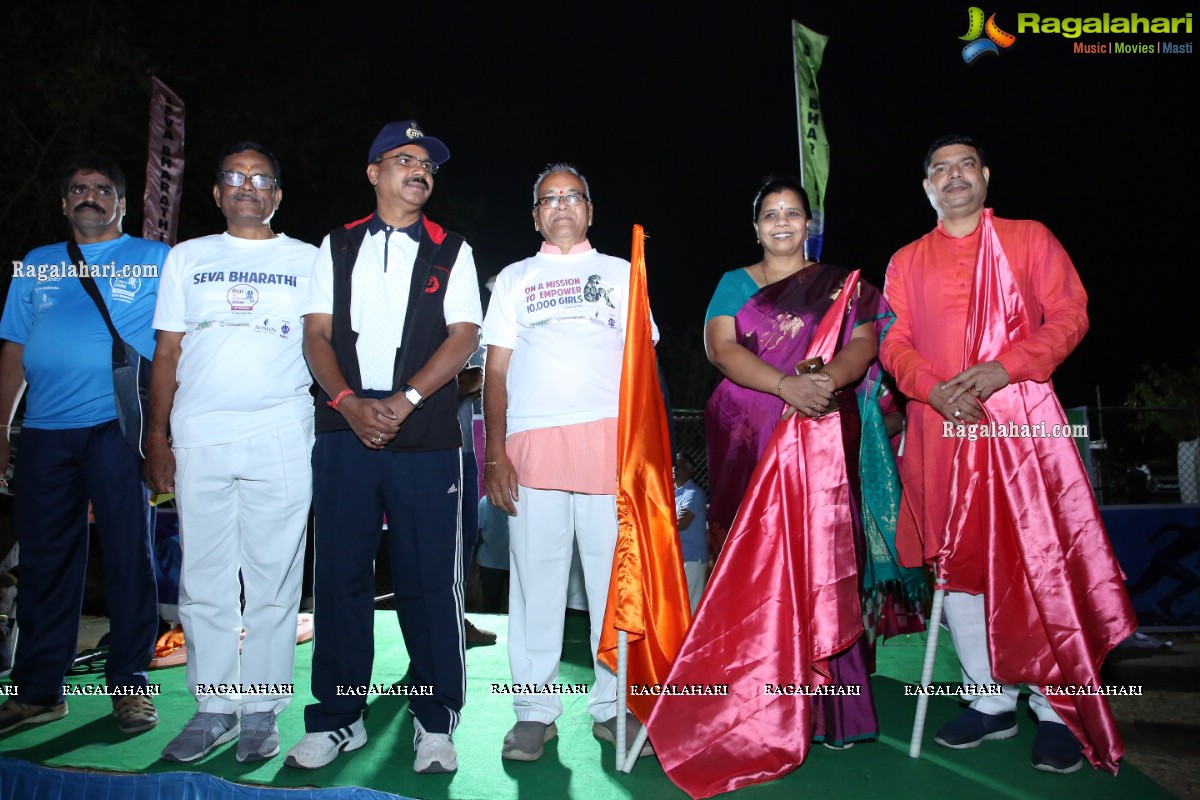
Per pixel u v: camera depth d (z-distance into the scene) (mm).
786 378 2996
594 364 3082
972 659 3191
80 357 3332
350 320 2975
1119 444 14523
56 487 3344
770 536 2947
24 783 2807
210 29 12344
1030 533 2961
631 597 2863
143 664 3312
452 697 2896
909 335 3365
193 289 3133
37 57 10102
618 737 2832
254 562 3092
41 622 3330
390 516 2945
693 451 7352
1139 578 6586
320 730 2883
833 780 2779
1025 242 3230
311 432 3203
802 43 6398
